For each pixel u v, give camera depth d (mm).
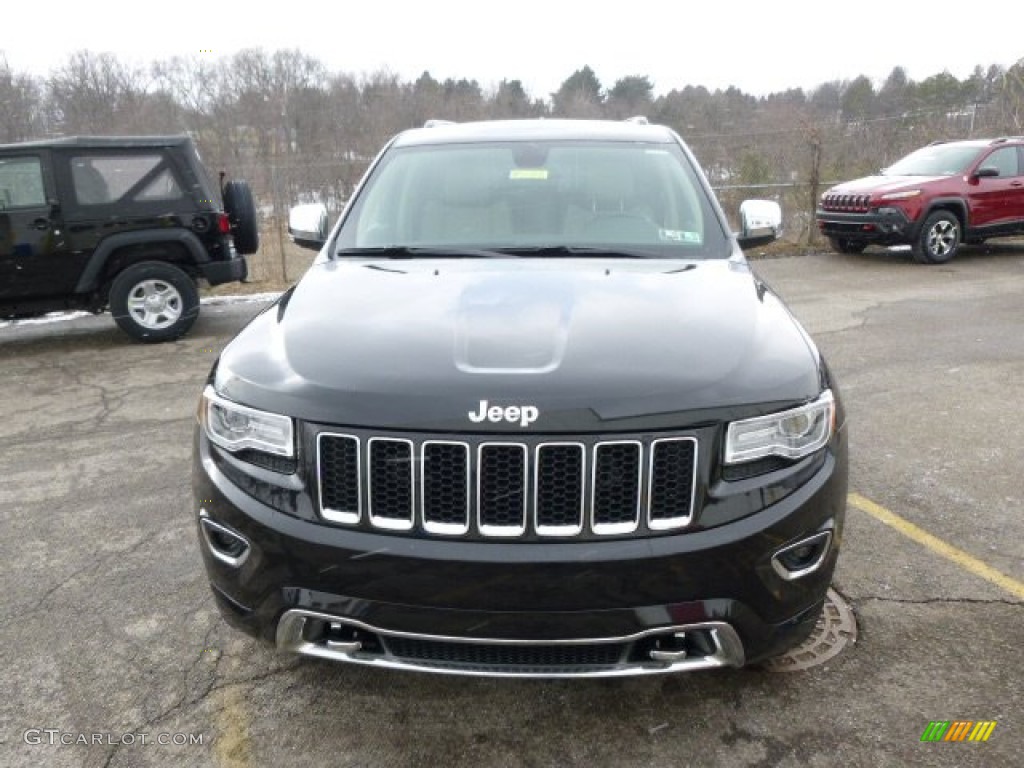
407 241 3293
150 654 2809
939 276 10438
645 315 2420
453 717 2482
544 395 2002
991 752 2285
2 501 4117
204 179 7824
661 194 3463
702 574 2023
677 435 2016
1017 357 6352
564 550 1993
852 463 4285
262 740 2406
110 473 4469
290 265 12219
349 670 2709
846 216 11812
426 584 2020
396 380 2086
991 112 17844
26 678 2691
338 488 2086
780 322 2518
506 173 3588
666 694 2555
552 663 2119
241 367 2318
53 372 6828
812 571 2191
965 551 3361
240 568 2205
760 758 2293
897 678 2592
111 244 7465
